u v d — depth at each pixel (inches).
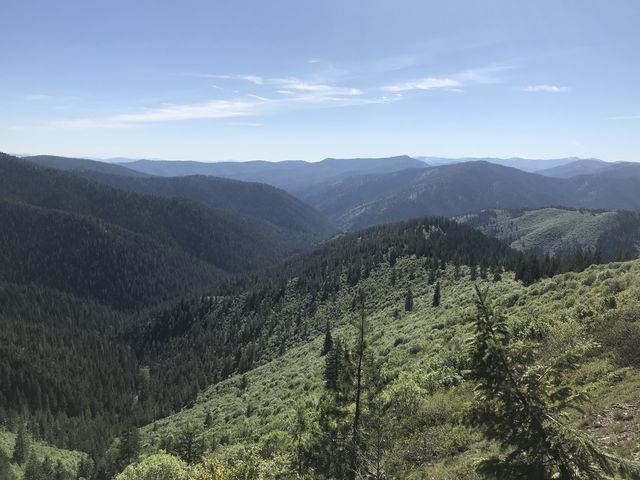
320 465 563.5
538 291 1706.4
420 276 5383.9
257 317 6702.8
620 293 1119.6
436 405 844.6
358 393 575.8
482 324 345.7
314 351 3882.9
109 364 6978.4
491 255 5536.4
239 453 1151.0
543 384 333.1
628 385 686.5
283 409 2124.8
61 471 3946.9
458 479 575.2
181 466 1598.2
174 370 6392.7
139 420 5103.3
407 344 1845.5
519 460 328.8
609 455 300.7
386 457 577.0
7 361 6082.7
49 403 5644.7
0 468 3892.7
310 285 6840.6
